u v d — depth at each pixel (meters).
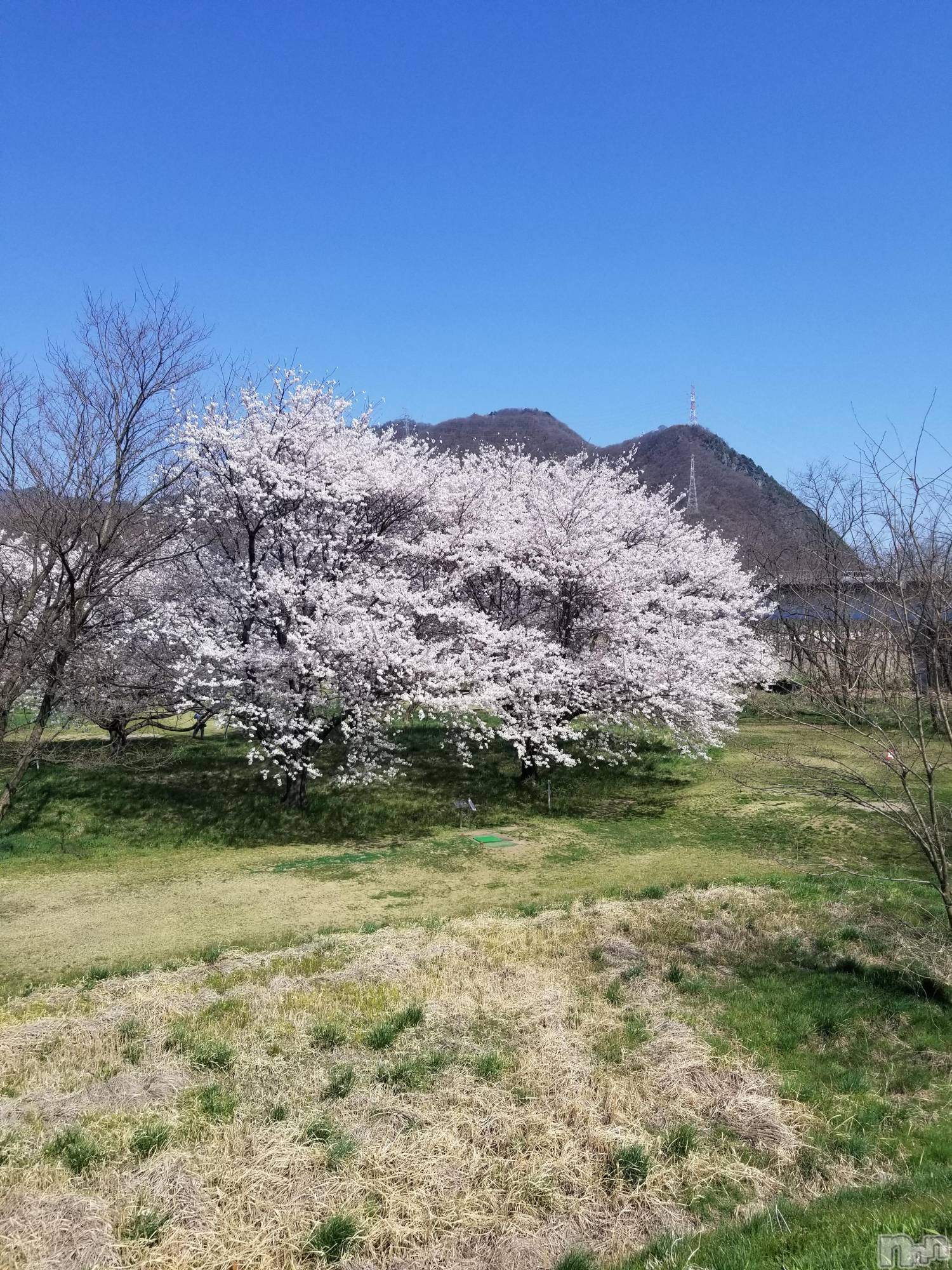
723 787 19.22
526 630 18.47
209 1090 6.44
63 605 14.37
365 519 17.70
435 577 19.44
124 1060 7.02
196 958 9.64
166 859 14.31
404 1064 6.77
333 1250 4.80
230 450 16.30
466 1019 7.64
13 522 14.29
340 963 9.22
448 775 19.53
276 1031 7.41
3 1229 4.90
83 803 16.17
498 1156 5.63
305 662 15.45
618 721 18.92
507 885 12.80
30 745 14.37
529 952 9.40
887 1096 6.57
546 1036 7.29
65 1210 5.07
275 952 9.74
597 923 10.30
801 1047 7.32
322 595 15.78
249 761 16.05
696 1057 6.97
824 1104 6.39
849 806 17.05
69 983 9.01
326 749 20.73
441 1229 5.00
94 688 16.19
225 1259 4.70
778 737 23.55
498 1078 6.64
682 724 18.81
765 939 9.80
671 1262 4.53
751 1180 5.50
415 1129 5.88
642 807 17.89
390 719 16.73
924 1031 7.52
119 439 14.36
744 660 22.25
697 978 8.69
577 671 18.08
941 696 8.14
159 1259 4.67
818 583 16.69
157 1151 5.68
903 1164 5.65
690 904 11.05
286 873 13.48
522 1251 4.84
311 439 16.98
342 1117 6.05
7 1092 6.50
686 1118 6.16
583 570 18.72
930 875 12.54
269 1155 5.54
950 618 7.86
